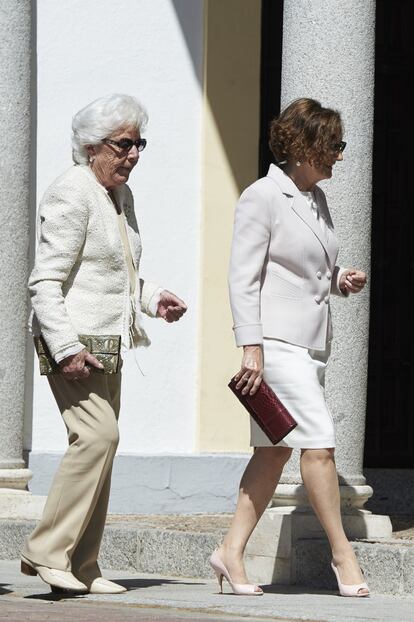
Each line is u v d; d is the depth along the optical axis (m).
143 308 21.38
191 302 34.78
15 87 32.25
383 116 38.47
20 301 32.09
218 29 34.97
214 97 34.94
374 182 38.41
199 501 34.16
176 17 34.88
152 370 34.50
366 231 25.59
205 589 22.14
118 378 20.73
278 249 20.72
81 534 20.36
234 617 18.09
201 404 34.62
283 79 26.09
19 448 32.06
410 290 38.53
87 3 34.41
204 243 34.78
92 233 20.47
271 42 36.31
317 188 21.48
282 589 22.52
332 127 20.91
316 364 20.91
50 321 20.00
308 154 20.86
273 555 23.58
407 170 38.53
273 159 35.94
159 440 34.50
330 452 20.61
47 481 33.22
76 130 20.83
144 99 34.72
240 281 20.52
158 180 34.69
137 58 34.69
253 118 35.38
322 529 23.59
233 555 21.08
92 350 20.23
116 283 20.58
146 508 33.72
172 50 34.88
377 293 38.44
